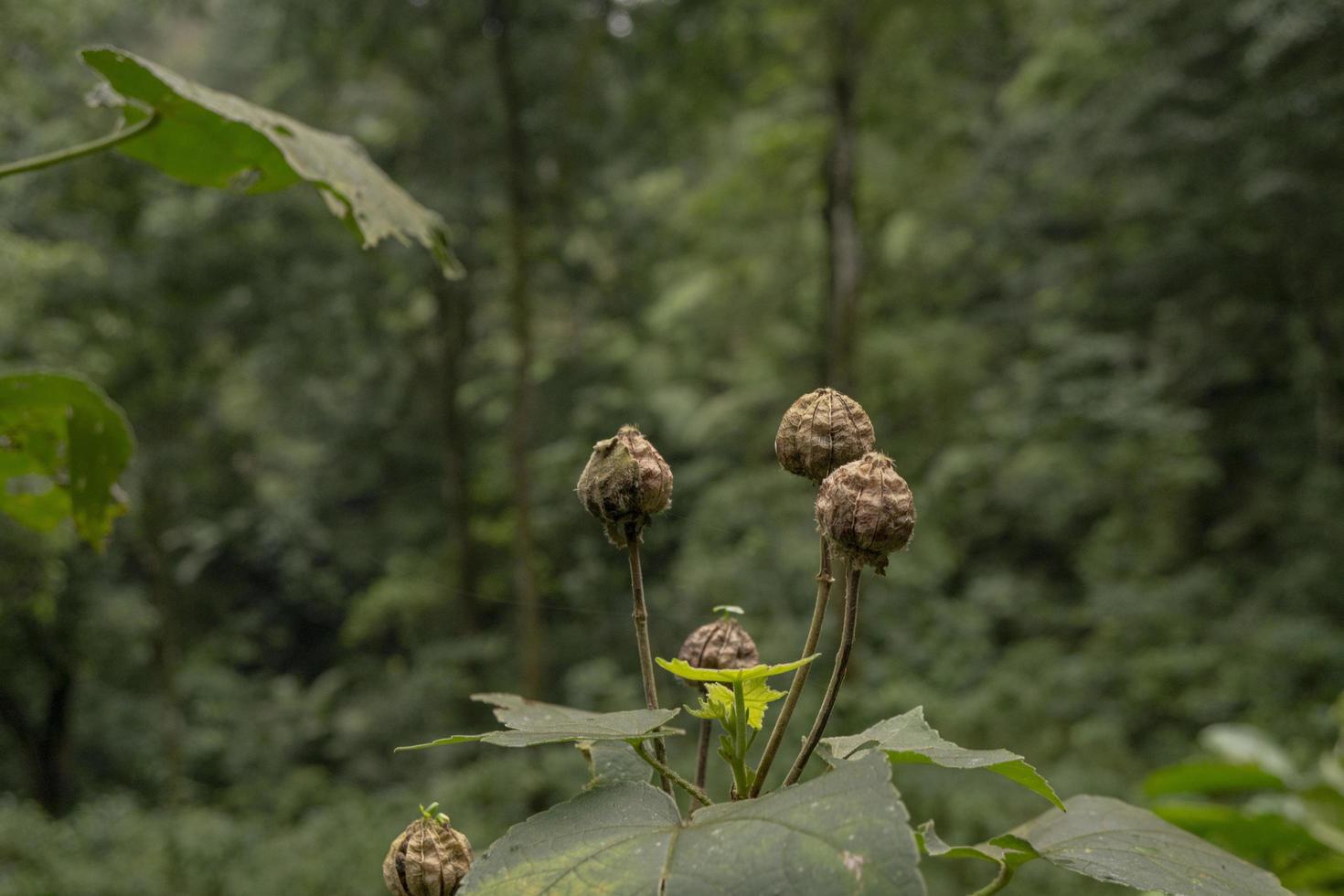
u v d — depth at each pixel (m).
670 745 4.57
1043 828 0.99
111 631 10.78
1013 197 12.94
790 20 8.99
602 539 9.10
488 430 13.02
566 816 0.71
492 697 0.92
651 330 12.52
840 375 9.27
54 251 8.95
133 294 10.29
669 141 11.48
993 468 12.11
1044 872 6.07
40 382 1.53
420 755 10.52
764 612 7.71
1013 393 12.66
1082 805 1.03
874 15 8.85
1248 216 11.23
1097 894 5.76
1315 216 10.70
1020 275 13.74
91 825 9.20
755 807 0.64
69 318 9.99
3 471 1.67
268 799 10.61
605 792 0.73
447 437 12.55
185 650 13.27
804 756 0.81
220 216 10.45
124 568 13.00
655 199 12.20
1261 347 12.77
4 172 1.33
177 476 12.36
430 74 11.15
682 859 0.62
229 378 12.44
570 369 12.38
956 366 12.37
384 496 13.69
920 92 10.10
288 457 14.05
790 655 6.94
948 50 10.55
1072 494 11.63
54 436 1.63
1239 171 10.83
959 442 12.52
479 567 12.32
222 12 11.49
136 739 11.65
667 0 9.46
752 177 10.05
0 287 8.37
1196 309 12.86
